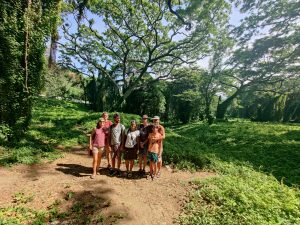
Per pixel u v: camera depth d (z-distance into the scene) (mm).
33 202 7059
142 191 8484
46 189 7836
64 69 39219
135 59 38594
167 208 7469
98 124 9523
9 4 11695
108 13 30547
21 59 12164
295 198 8805
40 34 12844
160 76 37500
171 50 33031
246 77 40938
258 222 6656
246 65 40031
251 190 8867
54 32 14969
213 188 8633
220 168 11781
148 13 30250
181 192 8516
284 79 40000
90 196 7621
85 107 36375
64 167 10156
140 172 10336
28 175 8922
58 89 40812
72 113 24531
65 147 13133
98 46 34656
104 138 9617
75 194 7656
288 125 29562
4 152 10625
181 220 6809
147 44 34000
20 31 11953
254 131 24641
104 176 9469
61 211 6801
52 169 9773
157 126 9562
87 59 35719
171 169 11453
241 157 15789
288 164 14242
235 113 60156
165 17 29750
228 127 28125
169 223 6727
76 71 38500
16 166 9609
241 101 55406
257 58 38438
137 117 23906
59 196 7500
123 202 7445
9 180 8305
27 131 13500
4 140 11523
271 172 12562
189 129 30172
